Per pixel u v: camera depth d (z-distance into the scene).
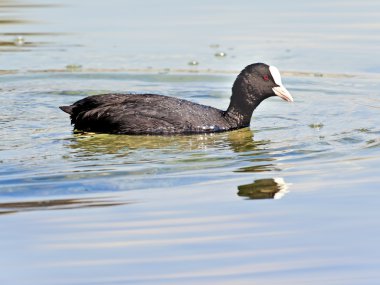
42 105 17.14
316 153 13.80
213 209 11.24
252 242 10.20
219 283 9.12
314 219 10.91
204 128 15.45
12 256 9.80
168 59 20.91
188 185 12.15
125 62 20.66
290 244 10.16
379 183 12.23
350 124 15.80
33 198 11.53
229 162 13.32
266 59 20.88
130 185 12.11
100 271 9.42
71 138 14.67
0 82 18.98
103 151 13.88
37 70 19.91
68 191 11.82
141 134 15.10
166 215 11.00
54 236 10.33
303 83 19.14
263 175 12.63
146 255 9.83
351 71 20.02
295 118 16.48
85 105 15.36
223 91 18.72
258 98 16.08
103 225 10.66
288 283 9.15
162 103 15.51
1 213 11.01
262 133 15.34
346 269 9.48
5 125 15.48
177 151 13.99
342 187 12.09
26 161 13.12
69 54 21.33
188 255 9.84
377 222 10.77
